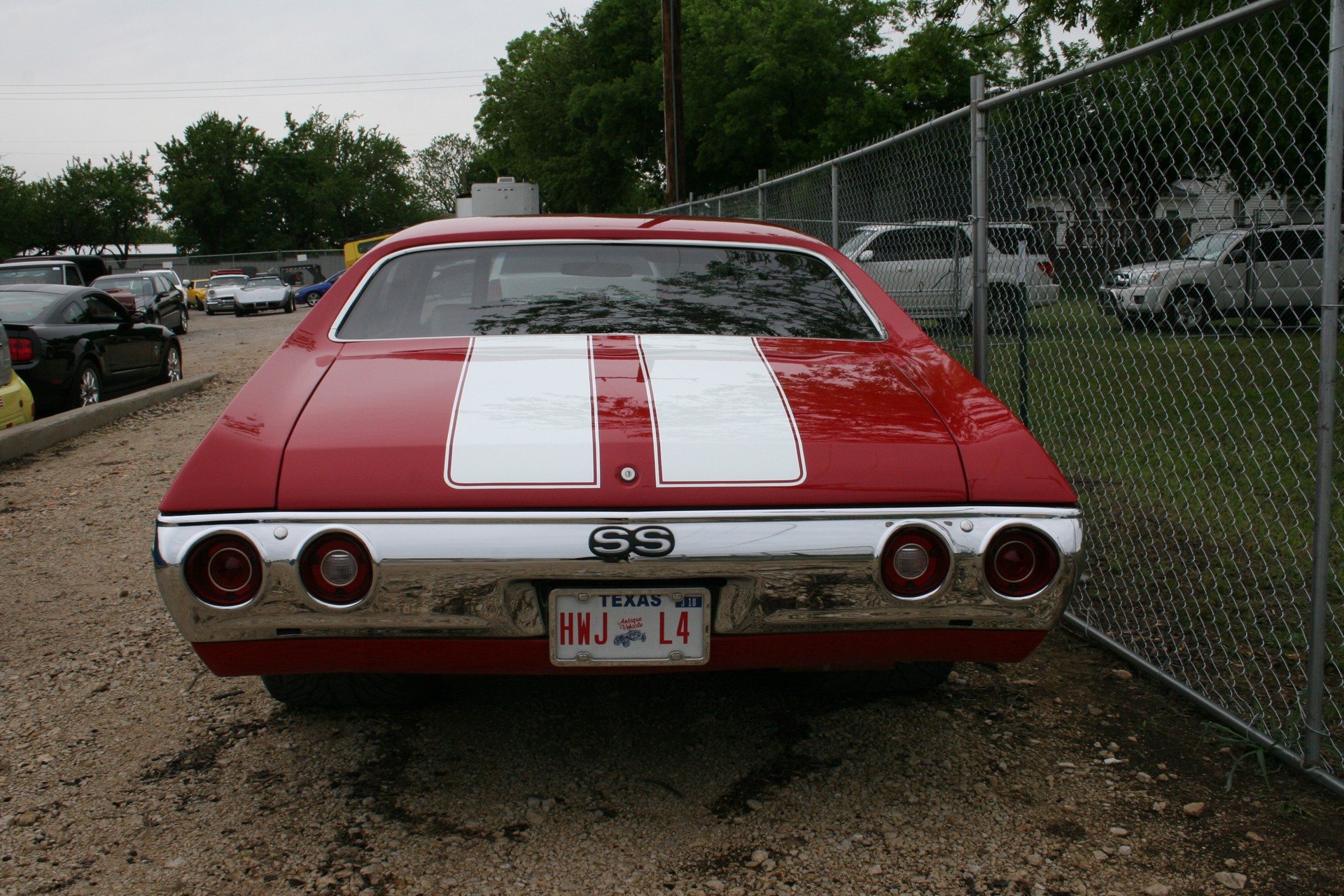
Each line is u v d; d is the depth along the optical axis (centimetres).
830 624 203
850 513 200
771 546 198
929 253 512
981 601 203
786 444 210
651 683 305
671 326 268
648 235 303
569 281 284
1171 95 294
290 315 3023
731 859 214
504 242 295
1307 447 544
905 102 3028
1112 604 362
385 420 213
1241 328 292
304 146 7925
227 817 230
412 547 193
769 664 210
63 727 276
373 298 276
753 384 234
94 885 205
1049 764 254
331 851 217
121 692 299
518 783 246
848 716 282
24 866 211
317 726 277
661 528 196
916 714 283
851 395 233
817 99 2908
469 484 197
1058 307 389
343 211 7950
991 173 425
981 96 391
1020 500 206
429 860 214
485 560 194
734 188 3303
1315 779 240
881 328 279
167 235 9344
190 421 842
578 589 201
